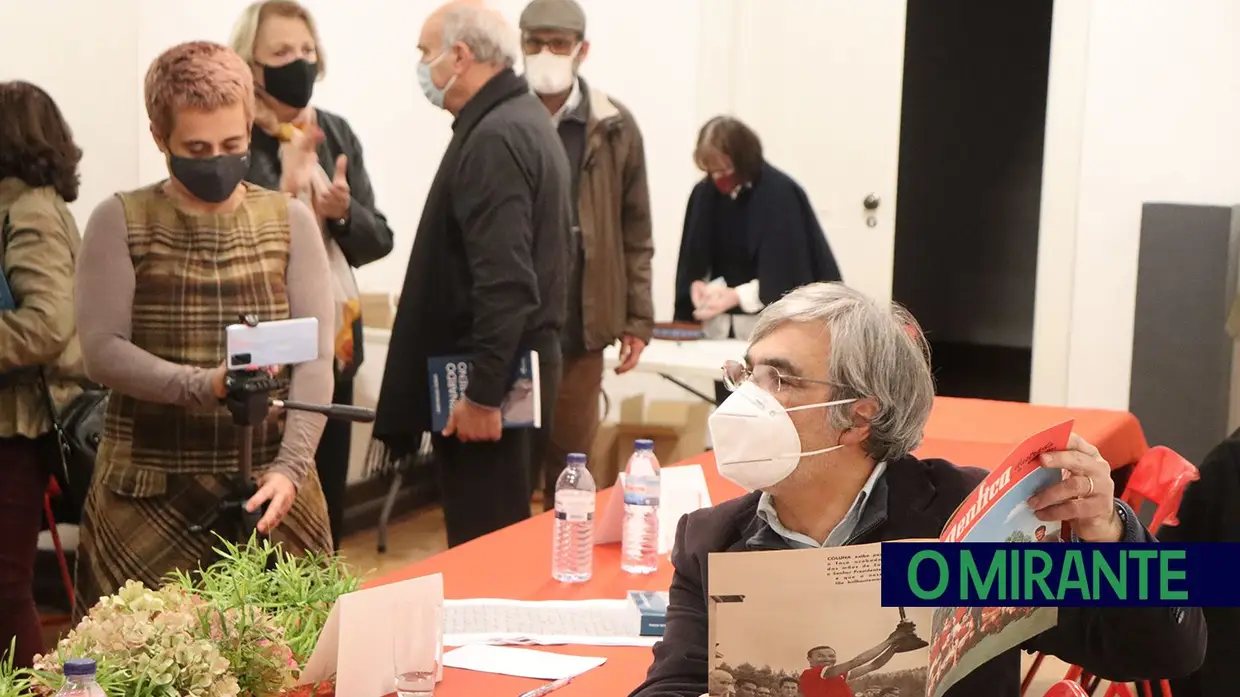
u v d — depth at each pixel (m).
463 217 3.03
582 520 2.14
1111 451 3.44
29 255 2.56
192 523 2.41
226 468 2.44
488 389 3.01
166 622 1.40
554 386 3.26
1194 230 5.20
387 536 5.07
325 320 2.58
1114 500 1.43
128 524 2.41
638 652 1.80
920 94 8.20
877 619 1.26
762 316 1.54
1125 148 5.54
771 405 1.46
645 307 4.59
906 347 1.49
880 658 1.26
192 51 2.38
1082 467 1.35
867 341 1.46
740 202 4.96
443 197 3.09
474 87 3.08
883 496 1.51
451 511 3.21
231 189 2.42
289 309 2.55
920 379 1.49
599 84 6.10
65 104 3.86
